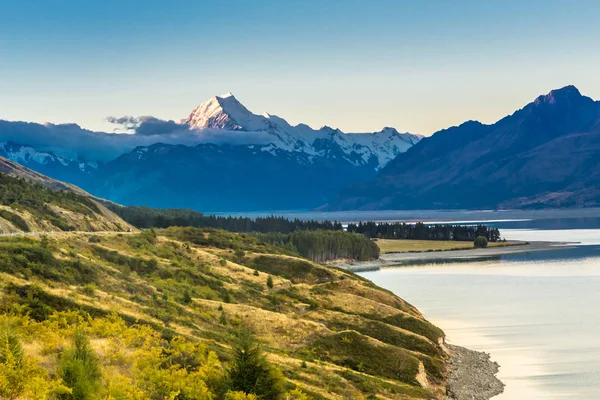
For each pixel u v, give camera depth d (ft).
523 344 387.34
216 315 343.87
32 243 341.21
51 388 154.61
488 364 347.56
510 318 466.70
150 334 245.86
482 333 422.41
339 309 435.53
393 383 293.64
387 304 472.85
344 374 284.41
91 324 238.07
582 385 301.63
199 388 188.44
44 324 227.20
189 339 259.80
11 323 205.98
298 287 477.77
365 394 264.93
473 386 311.06
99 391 162.71
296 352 317.63
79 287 293.23
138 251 464.65
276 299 426.92
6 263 284.61
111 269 351.46
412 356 333.62
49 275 295.48
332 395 246.68
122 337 231.91
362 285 511.40
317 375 269.44
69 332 217.15
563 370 328.29
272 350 305.32
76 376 159.84
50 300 256.52
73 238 437.99
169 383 187.62
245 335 203.10
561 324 438.40
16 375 155.43
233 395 183.73
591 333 407.64
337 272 583.99
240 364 195.00
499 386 307.99
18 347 170.40
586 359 346.54
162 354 222.07
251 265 577.02
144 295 333.21
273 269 569.23
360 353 329.11
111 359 204.33
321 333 344.90
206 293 400.06
